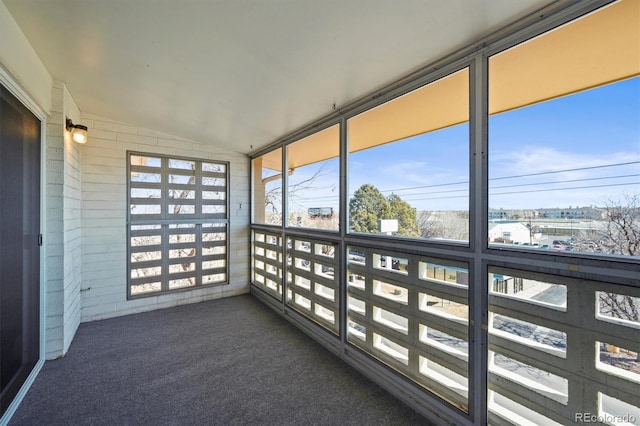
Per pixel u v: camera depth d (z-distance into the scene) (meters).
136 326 3.34
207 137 4.00
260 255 4.40
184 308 3.97
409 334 2.06
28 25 1.83
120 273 3.70
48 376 2.29
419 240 1.98
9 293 1.89
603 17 1.25
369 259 2.40
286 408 1.95
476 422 1.64
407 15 1.43
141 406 1.96
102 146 3.59
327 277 2.90
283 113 2.89
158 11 1.63
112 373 2.35
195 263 4.25
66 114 2.76
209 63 2.14
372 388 2.19
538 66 1.58
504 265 1.54
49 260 2.53
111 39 1.94
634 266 1.15
